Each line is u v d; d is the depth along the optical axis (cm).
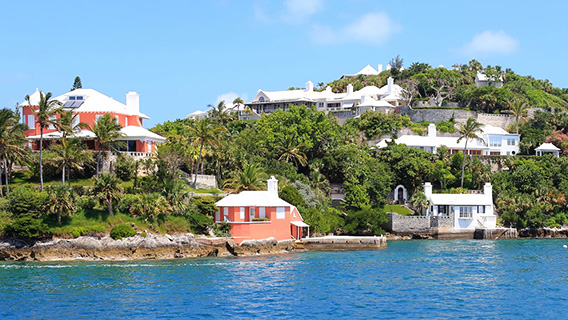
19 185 11681
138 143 13538
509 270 9519
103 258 9912
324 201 13975
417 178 15762
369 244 12044
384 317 6719
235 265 9694
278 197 12106
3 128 10638
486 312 6956
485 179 16062
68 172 11244
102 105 13988
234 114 19700
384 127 18712
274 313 6838
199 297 7506
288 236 11681
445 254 11275
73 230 9894
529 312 6975
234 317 6669
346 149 15788
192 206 11119
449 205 14488
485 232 14325
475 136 16438
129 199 10562
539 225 14900
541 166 16700
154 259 10150
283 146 15388
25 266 9338
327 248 11894
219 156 13312
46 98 10975
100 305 7100
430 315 6812
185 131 15825
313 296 7631
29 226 9675
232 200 11269
